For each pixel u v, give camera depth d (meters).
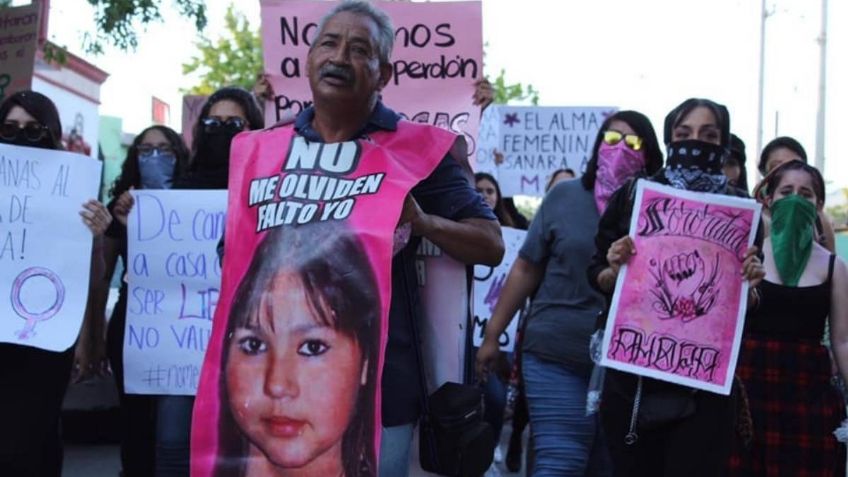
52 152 4.66
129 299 5.40
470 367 3.79
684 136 4.46
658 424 4.24
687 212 4.35
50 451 4.68
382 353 3.36
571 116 10.55
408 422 3.56
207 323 5.36
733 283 4.30
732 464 5.43
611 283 4.48
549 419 5.04
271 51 5.62
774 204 5.48
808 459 5.35
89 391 8.27
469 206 3.65
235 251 3.53
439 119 5.73
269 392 3.41
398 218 3.40
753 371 5.40
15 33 7.51
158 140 6.55
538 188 10.60
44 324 4.55
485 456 3.61
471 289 3.78
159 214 5.43
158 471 5.29
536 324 5.12
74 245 4.64
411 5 5.72
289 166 3.56
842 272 5.36
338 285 3.40
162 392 5.32
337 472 3.36
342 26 3.52
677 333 4.29
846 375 5.31
